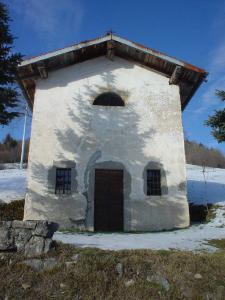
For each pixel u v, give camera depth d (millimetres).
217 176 21344
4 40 10953
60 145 12148
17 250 6574
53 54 12328
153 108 12961
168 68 13273
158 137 12609
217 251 7430
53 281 5918
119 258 6422
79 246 7328
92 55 13398
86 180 11859
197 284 5996
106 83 13148
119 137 12469
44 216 11305
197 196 15016
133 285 5883
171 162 12352
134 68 13484
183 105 15195
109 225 11602
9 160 43938
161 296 5727
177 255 6719
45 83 12859
